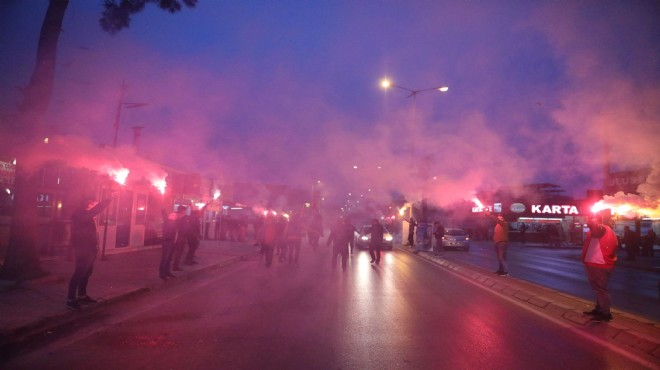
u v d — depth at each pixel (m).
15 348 5.93
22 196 9.98
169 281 11.50
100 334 6.64
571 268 19.23
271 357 5.64
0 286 9.07
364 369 5.27
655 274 18.59
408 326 7.43
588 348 6.36
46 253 14.14
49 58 10.48
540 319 8.17
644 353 6.14
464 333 7.06
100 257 15.71
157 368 5.19
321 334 6.79
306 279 12.88
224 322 7.45
